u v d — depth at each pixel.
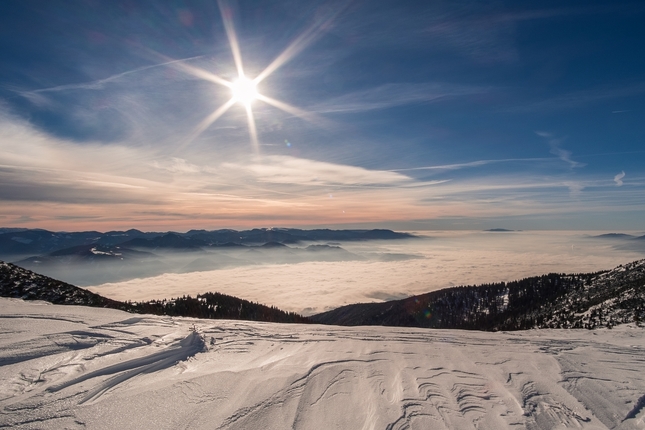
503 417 4.89
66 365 5.54
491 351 8.51
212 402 4.68
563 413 5.08
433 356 7.74
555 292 77.12
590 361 7.88
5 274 16.59
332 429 4.26
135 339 7.56
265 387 5.33
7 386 4.58
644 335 12.37
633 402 5.55
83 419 3.92
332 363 6.78
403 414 4.78
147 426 3.90
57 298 15.70
